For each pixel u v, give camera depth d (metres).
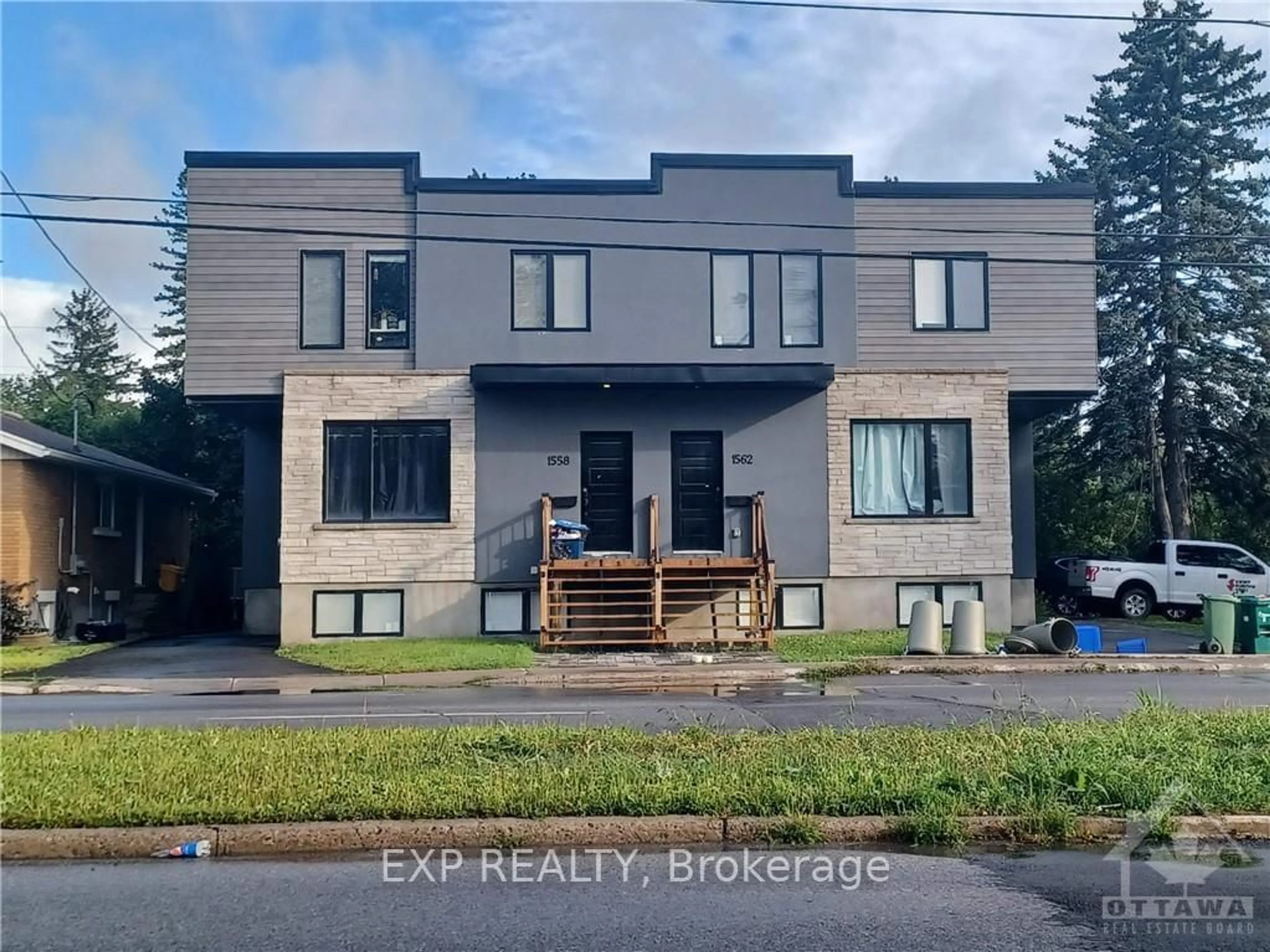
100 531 28.72
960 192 23.19
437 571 21.86
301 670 18.58
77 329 66.88
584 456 22.25
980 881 6.75
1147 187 35.03
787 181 22.83
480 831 7.36
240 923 6.07
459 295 22.31
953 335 23.19
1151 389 33.84
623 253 22.56
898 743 9.52
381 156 22.33
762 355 22.59
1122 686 15.71
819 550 22.36
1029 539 24.88
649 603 20.50
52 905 6.35
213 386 22.19
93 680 17.45
